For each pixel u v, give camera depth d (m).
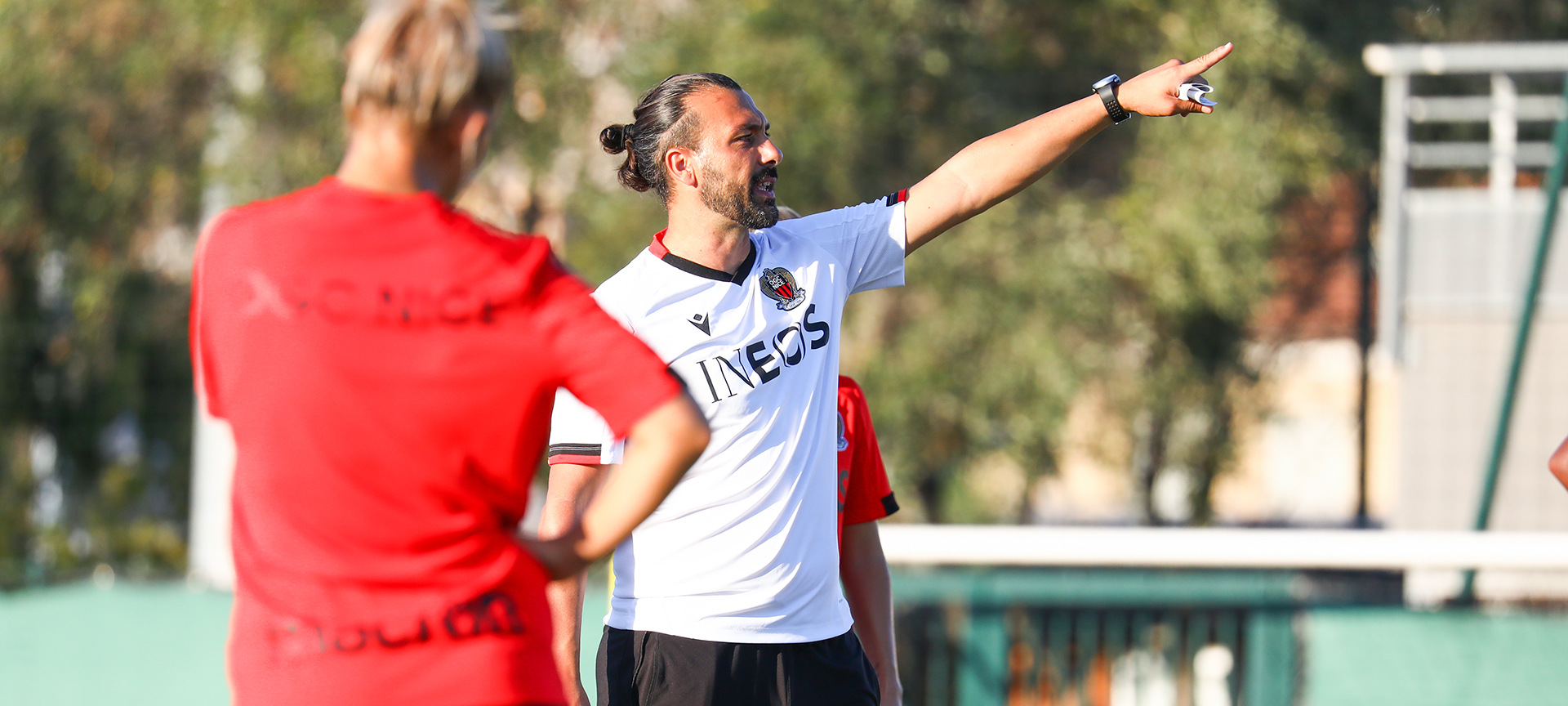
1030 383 34.28
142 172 36.16
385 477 5.31
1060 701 19.67
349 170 5.53
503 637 5.45
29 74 35.22
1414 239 34.06
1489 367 33.75
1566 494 33.34
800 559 8.48
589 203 32.28
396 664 5.30
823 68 31.72
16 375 41.66
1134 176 35.09
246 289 5.40
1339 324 40.97
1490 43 39.09
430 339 5.33
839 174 32.94
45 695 20.38
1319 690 19.39
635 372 5.46
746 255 8.68
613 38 33.31
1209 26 33.50
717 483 8.32
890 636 9.85
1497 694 18.84
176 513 45.16
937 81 34.59
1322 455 49.62
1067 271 34.09
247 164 32.53
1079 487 46.22
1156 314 36.62
